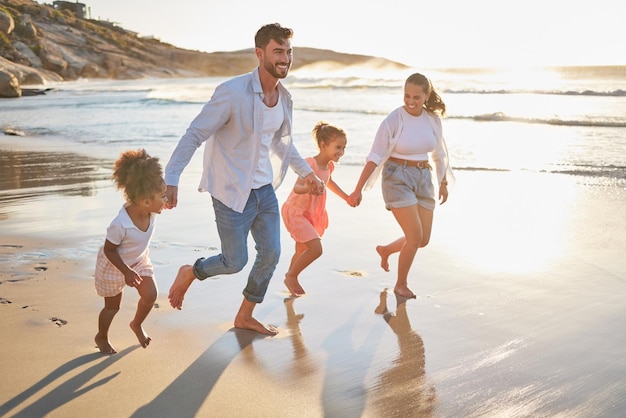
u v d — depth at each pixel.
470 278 5.25
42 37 135.12
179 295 4.30
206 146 4.10
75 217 7.44
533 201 8.16
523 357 3.71
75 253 5.93
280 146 4.30
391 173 5.00
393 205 4.96
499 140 14.23
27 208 7.99
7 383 3.33
